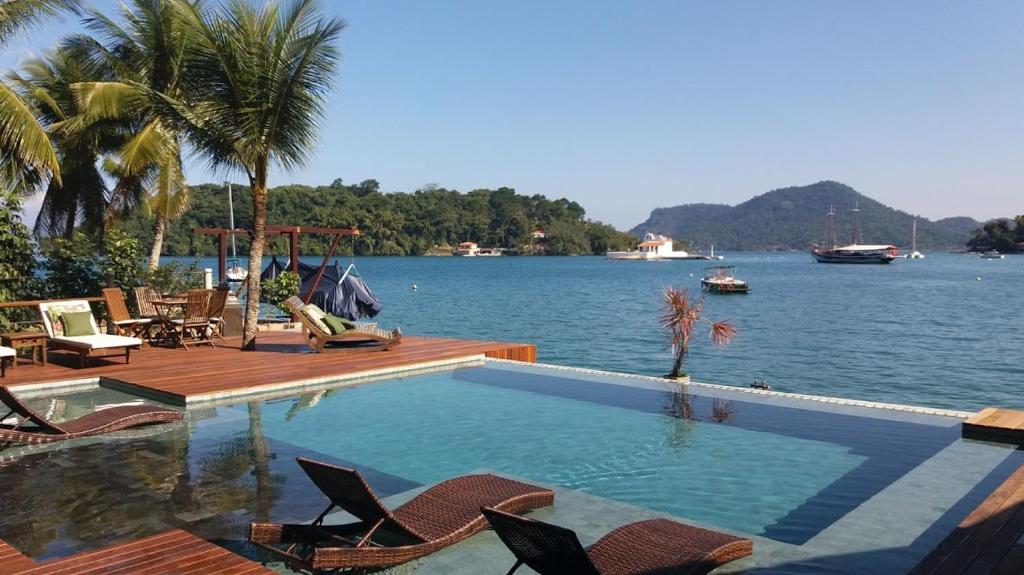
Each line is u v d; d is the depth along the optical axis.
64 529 4.80
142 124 17.25
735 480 6.16
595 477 6.27
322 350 12.29
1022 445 7.15
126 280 15.16
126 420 7.45
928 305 44.53
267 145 12.55
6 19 12.93
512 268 111.38
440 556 4.42
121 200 18.56
